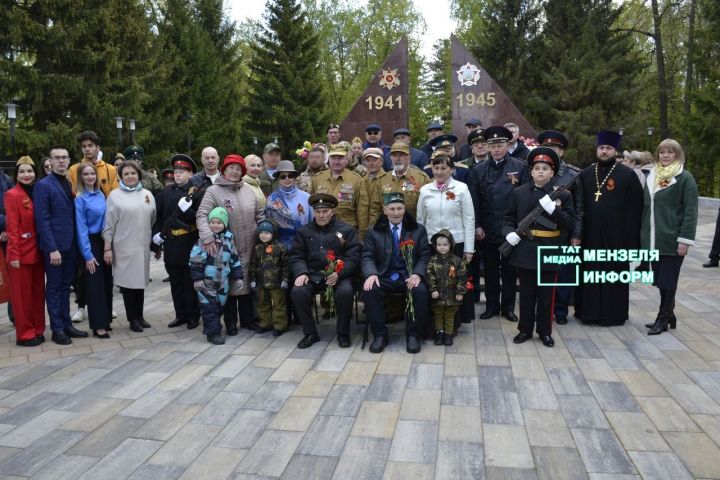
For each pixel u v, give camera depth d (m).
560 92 26.58
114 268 5.76
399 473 3.05
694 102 20.72
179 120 29.08
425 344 5.29
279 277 5.57
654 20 25.66
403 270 5.34
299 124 31.94
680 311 6.33
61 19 18.48
